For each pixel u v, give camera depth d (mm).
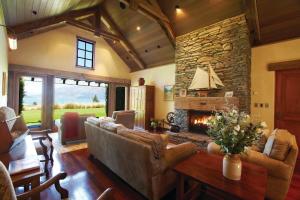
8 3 3201
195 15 4781
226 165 1640
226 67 4402
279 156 2180
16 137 2066
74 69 6867
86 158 3570
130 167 2252
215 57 4641
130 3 4418
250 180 1608
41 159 2926
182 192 1869
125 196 2260
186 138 4582
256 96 4309
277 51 4031
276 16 3762
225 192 1419
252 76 4398
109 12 6344
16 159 1635
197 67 5039
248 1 3711
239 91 4141
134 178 2240
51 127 6199
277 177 2131
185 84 5395
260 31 4121
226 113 1762
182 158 2295
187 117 5266
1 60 3217
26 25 4551
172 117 6594
